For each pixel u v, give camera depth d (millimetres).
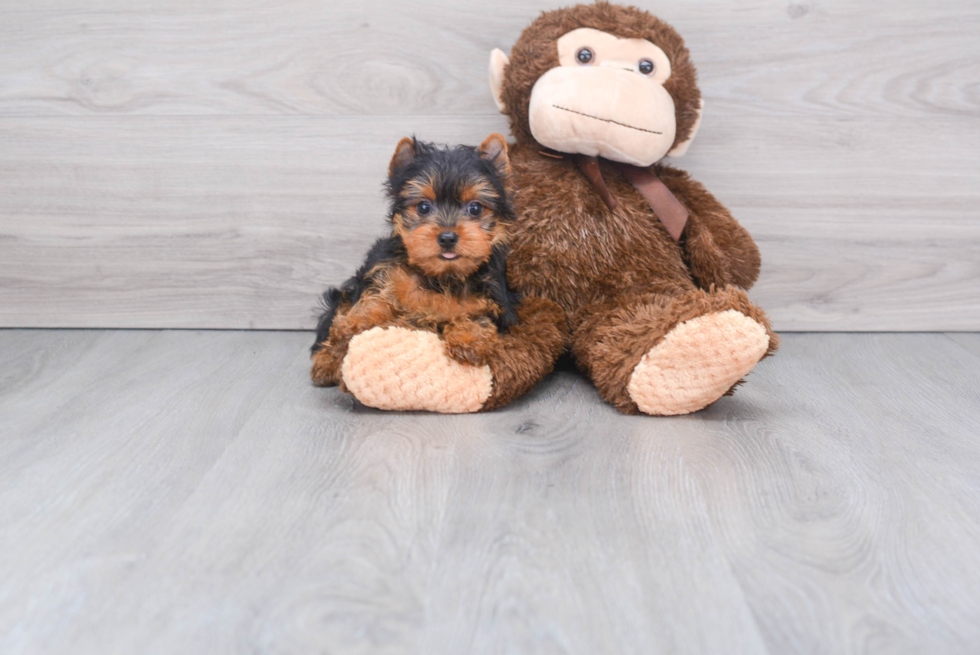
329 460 1415
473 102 2146
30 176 2168
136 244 2225
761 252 2252
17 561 1078
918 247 2248
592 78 1744
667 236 1885
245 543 1130
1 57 2092
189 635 930
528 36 1889
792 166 2188
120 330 2281
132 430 1548
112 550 1108
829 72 2121
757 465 1416
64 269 2240
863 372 1984
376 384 1585
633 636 936
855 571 1080
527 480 1341
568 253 1853
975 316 2291
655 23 1865
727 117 2150
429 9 2082
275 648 908
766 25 2090
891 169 2188
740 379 1663
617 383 1641
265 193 2191
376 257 1735
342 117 2145
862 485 1345
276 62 2107
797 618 975
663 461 1426
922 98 2139
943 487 1341
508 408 1700
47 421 1591
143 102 2125
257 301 2277
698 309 1559
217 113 2137
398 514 1217
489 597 1007
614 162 1927
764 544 1147
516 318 1753
